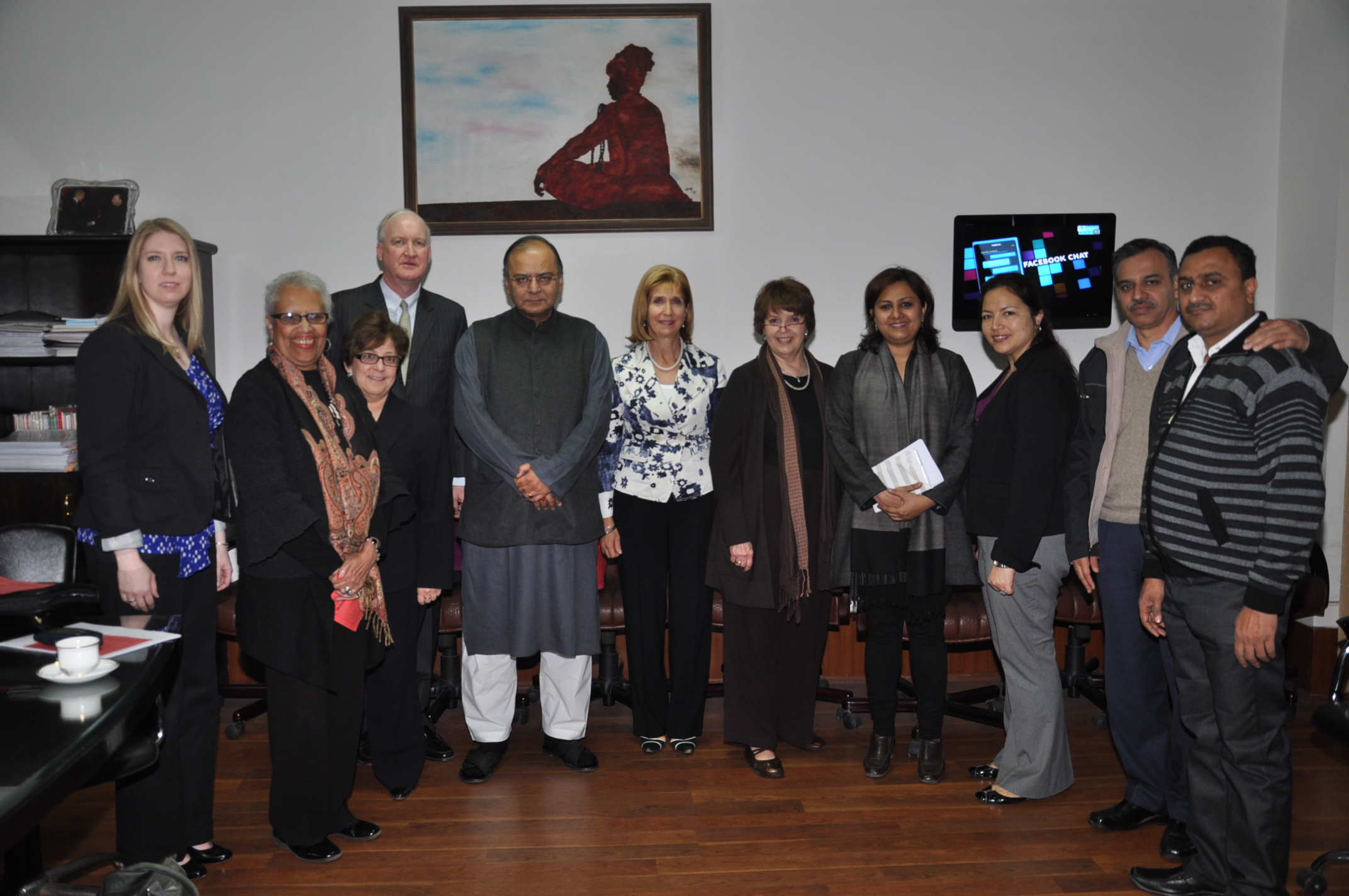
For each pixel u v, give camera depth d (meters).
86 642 1.57
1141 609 2.30
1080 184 3.77
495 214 3.67
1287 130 3.73
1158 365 2.39
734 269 3.74
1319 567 3.25
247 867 2.34
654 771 2.93
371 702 2.70
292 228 3.67
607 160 3.68
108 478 2.04
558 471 2.72
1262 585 1.88
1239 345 2.02
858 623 3.00
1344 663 2.24
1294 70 3.68
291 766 2.31
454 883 2.26
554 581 2.81
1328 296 3.56
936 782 2.82
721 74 3.68
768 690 2.91
